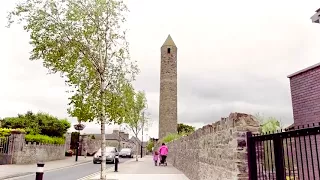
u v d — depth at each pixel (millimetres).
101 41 11844
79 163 24344
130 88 12797
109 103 12102
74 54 11344
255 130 5438
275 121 9469
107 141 69875
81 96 11734
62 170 17719
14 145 20500
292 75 12164
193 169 12180
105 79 12273
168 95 57812
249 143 5219
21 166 18719
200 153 10328
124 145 73312
